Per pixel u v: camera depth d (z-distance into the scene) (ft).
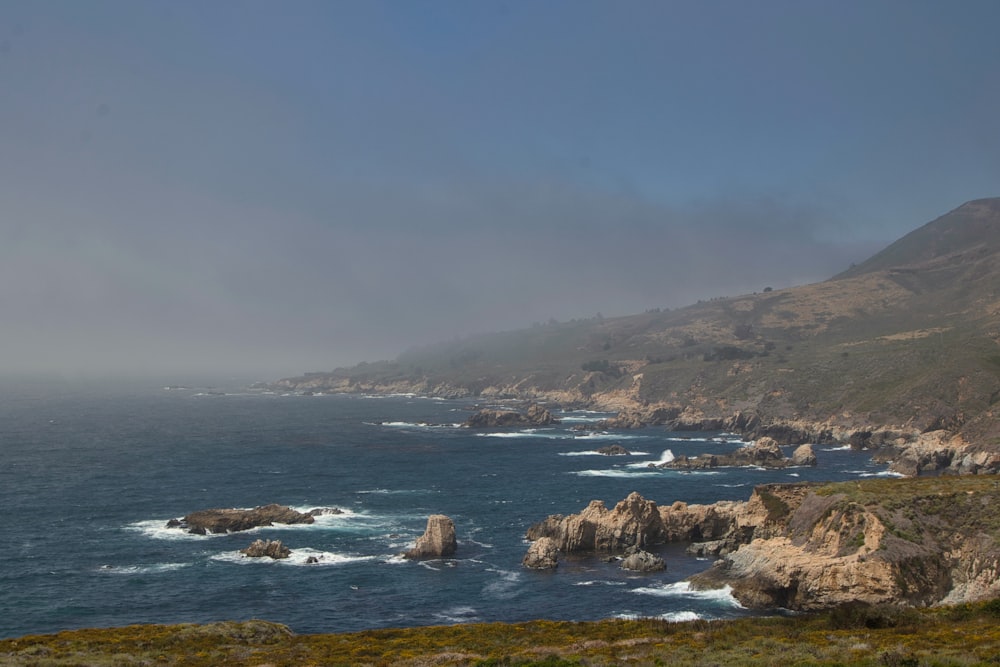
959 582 238.89
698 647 180.75
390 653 190.29
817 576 250.37
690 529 365.40
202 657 188.03
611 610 266.77
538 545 328.49
